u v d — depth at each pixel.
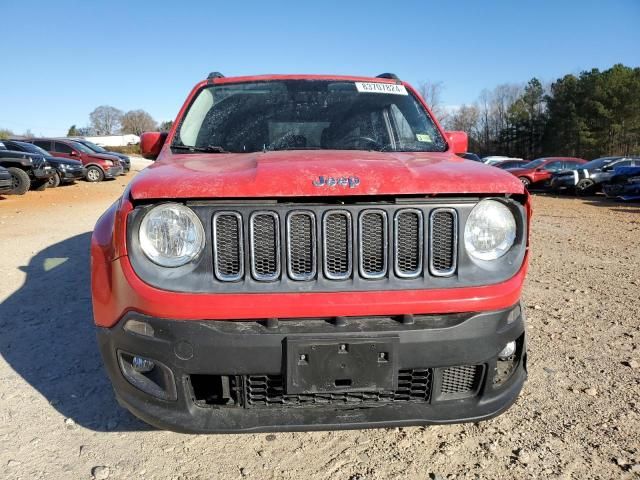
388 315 1.97
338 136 3.01
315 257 1.96
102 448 2.43
